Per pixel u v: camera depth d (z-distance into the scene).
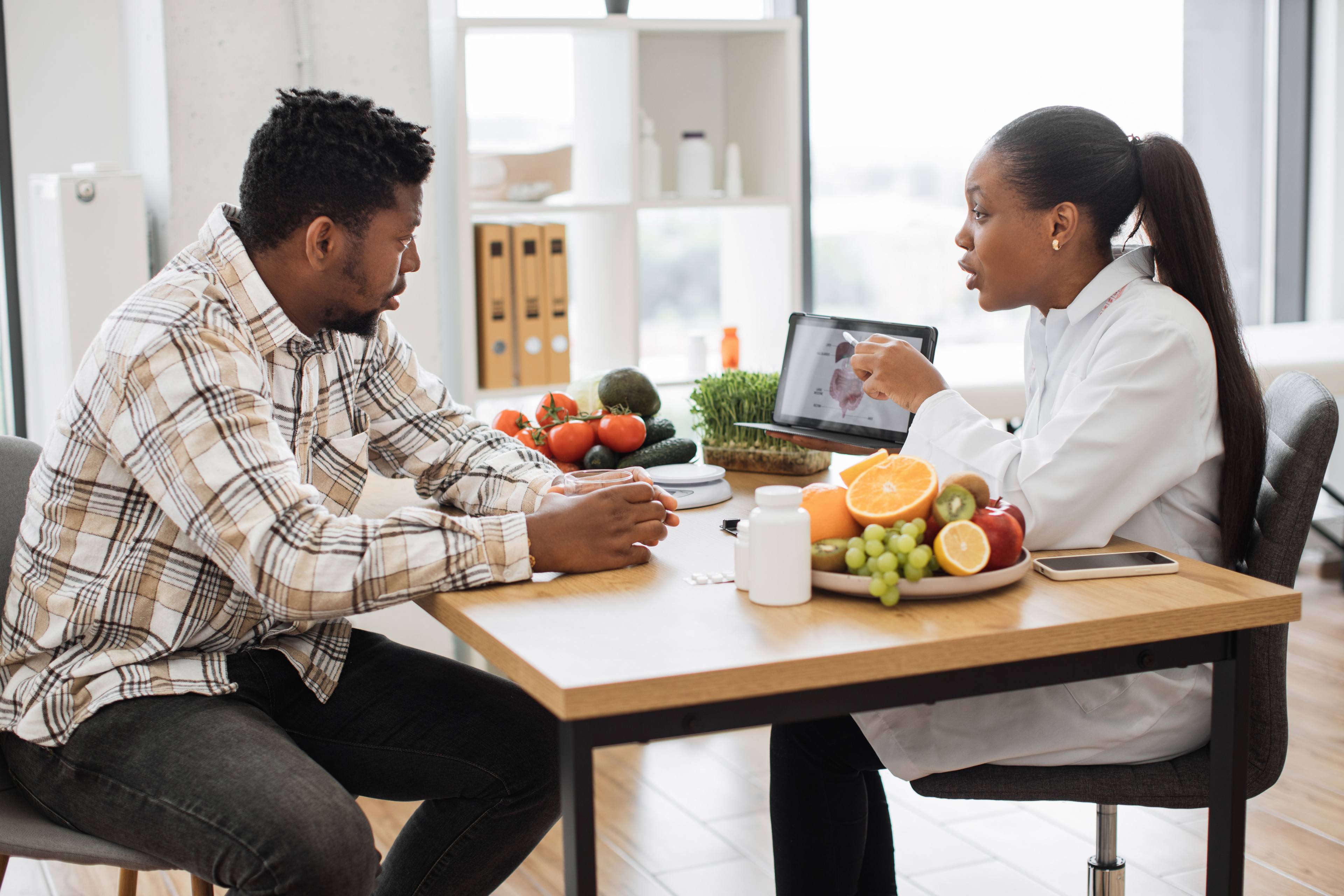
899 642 1.04
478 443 1.65
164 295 1.32
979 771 1.37
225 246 1.39
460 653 2.86
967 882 2.06
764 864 2.13
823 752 1.48
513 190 2.92
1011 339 3.91
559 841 2.25
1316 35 4.02
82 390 1.33
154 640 1.34
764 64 3.21
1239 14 4.00
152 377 1.27
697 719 1.00
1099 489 1.32
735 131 3.36
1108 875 1.45
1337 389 3.21
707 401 1.91
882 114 3.66
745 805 2.37
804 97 3.58
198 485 1.25
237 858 1.19
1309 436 1.36
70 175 2.41
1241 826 1.23
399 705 1.50
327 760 1.50
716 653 1.02
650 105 3.32
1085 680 1.16
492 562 1.26
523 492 1.55
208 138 2.55
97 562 1.33
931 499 1.18
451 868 1.49
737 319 3.46
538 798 1.48
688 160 3.17
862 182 3.68
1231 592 1.17
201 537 1.27
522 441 1.81
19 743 1.35
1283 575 1.37
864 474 1.23
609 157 3.03
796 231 3.18
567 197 3.21
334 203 1.35
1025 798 1.36
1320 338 3.60
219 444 1.26
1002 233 1.46
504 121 3.09
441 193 2.92
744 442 1.88
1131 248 1.52
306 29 2.61
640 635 1.08
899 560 1.13
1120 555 1.29
